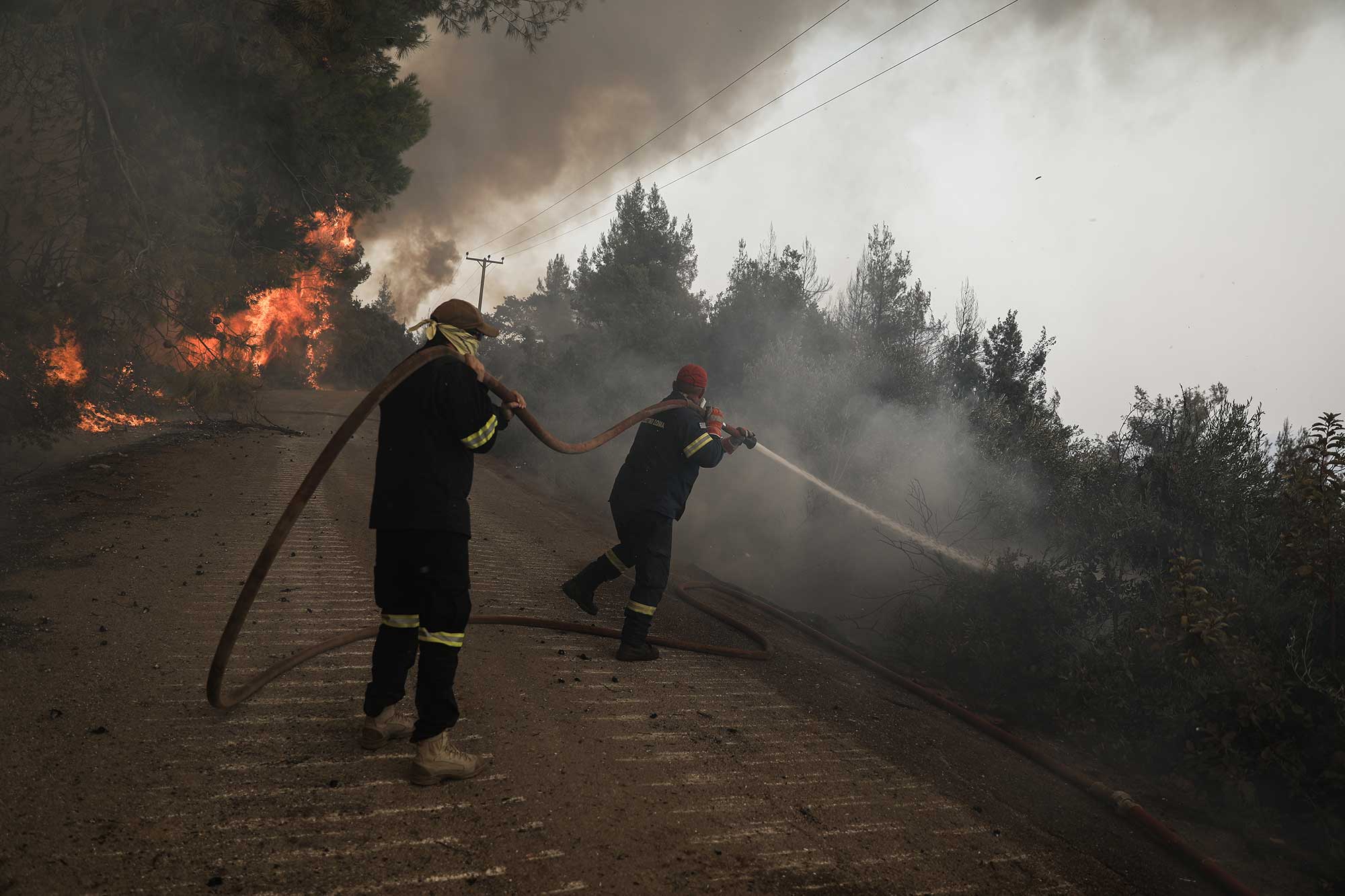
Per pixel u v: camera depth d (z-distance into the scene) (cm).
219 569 566
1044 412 925
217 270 1077
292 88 1039
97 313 1016
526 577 659
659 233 2506
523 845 267
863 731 427
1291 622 455
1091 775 427
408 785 296
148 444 1145
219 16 951
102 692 345
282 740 320
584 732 365
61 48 953
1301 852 355
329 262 1412
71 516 680
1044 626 551
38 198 934
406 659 319
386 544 307
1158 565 577
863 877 279
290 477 1009
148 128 1014
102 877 223
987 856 309
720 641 559
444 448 308
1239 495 578
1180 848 338
